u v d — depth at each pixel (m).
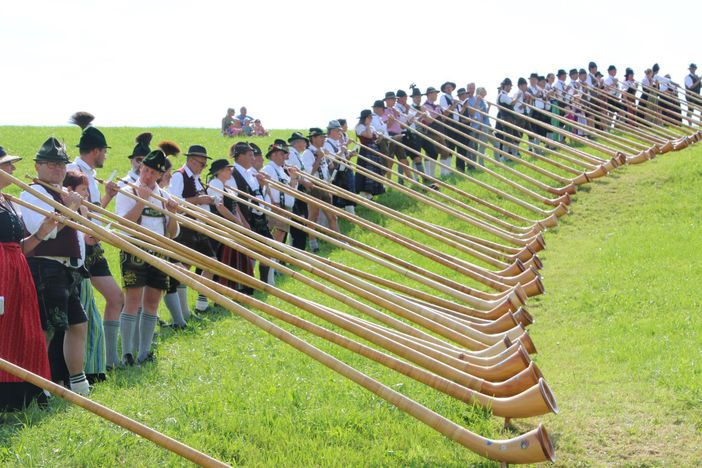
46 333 7.56
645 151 19.64
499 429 6.75
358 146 18.91
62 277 7.67
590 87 25.95
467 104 21.92
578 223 15.74
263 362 8.91
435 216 17.33
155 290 9.23
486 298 10.86
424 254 12.20
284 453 6.28
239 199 12.16
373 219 17.58
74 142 30.27
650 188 17.19
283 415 7.03
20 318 7.09
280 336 6.66
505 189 18.95
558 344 9.24
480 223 14.74
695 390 7.29
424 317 8.94
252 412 7.07
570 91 25.64
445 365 7.13
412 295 10.50
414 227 13.67
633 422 6.77
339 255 15.09
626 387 7.58
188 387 7.90
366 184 18.42
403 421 6.95
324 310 7.86
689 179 17.31
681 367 7.90
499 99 23.59
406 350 7.29
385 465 6.07
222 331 10.55
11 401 7.07
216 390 7.70
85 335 7.91
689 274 11.62
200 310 11.82
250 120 32.66
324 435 6.62
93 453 6.08
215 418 6.86
